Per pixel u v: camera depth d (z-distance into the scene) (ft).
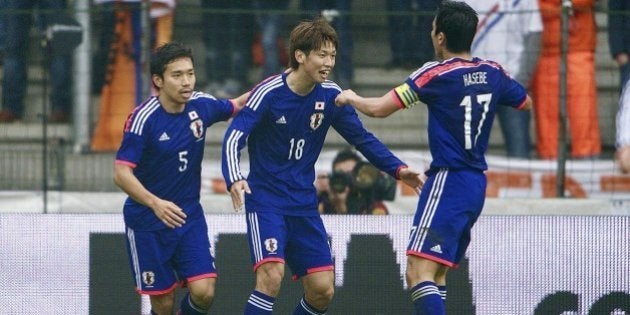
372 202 104.01
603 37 106.73
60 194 105.70
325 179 104.17
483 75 77.25
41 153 107.04
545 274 91.66
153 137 78.33
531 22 106.11
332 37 77.00
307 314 82.23
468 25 77.82
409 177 80.74
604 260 91.71
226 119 82.23
